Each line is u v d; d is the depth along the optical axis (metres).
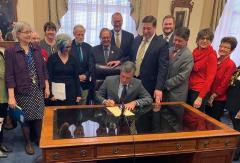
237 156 2.64
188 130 1.79
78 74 2.73
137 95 2.32
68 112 2.04
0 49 2.44
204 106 2.56
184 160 1.88
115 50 2.88
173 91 2.58
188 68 2.48
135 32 4.30
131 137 1.62
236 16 4.68
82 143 1.51
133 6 4.18
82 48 3.17
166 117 2.02
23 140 2.96
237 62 4.84
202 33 2.47
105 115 1.99
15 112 2.43
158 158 2.18
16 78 2.39
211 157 1.81
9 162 2.48
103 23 4.20
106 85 2.30
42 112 2.55
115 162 2.18
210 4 4.54
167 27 2.94
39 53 2.52
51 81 2.62
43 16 3.95
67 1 3.95
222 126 1.89
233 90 2.57
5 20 3.81
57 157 1.50
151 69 2.59
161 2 4.34
